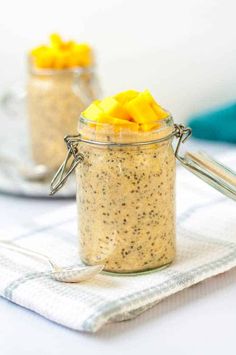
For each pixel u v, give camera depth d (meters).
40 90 0.84
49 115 0.84
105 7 1.09
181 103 0.99
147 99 0.57
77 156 0.58
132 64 1.07
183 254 0.62
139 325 0.55
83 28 1.13
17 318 0.56
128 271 0.58
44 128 0.84
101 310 0.53
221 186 0.60
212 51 0.96
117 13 1.08
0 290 0.58
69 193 0.80
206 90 0.98
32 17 1.17
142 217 0.58
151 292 0.56
